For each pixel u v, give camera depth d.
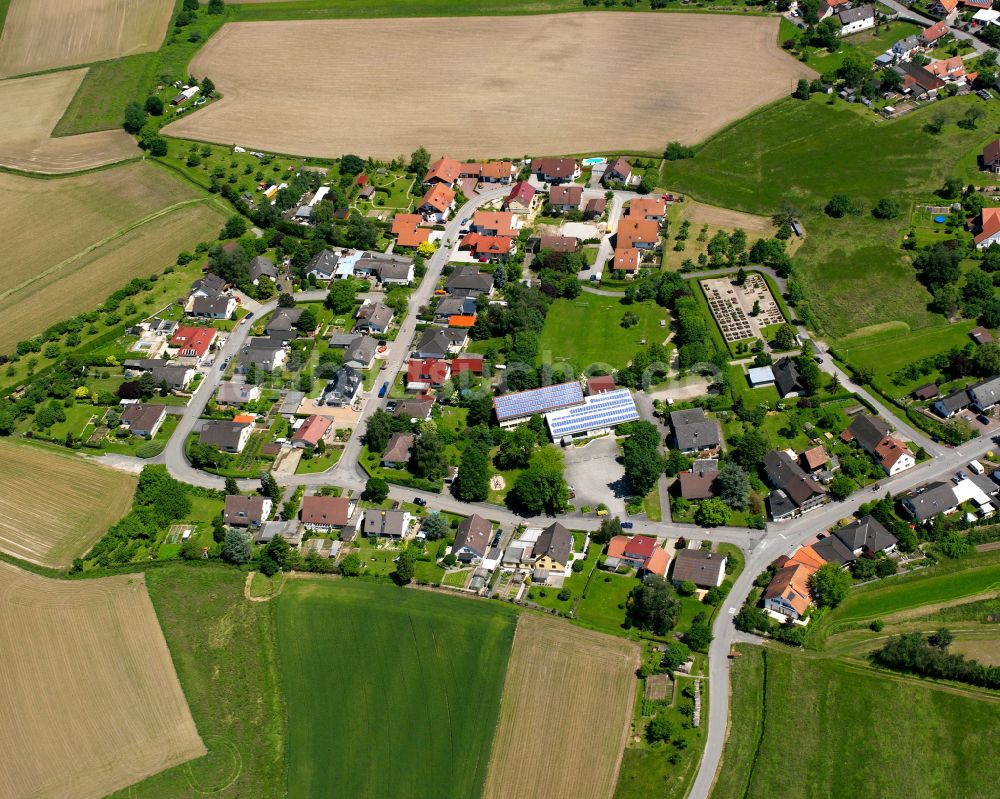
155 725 137.62
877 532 149.25
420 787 127.56
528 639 143.25
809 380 176.50
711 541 155.62
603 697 134.38
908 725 126.50
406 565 152.62
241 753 133.38
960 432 166.62
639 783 124.31
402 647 144.12
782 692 131.62
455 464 175.25
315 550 162.00
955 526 151.62
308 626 148.62
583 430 177.25
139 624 151.00
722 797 121.88
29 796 130.50
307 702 138.62
